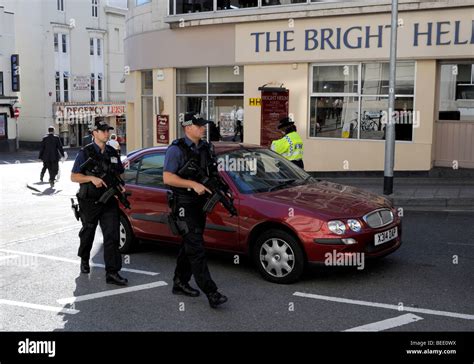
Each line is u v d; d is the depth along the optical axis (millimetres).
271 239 6148
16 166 27516
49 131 17500
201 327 4992
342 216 5930
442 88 13336
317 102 14617
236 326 4988
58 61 43969
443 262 6848
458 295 5668
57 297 5891
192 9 16375
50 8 42875
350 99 14156
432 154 13359
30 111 43625
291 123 9703
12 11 43156
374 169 13953
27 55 43156
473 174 12992
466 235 8227
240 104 15914
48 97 43125
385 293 5762
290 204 6121
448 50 12570
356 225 5922
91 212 6305
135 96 19156
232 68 15984
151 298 5801
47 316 5348
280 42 14680
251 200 6305
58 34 43781
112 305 5613
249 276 6457
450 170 13156
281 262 6094
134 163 7633
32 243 8641
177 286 5871
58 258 7586
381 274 6402
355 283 6102
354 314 5199
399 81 13453
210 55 16062
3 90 39406
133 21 18891
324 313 5242
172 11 16828
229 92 16109
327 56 14062
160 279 6473
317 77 14539
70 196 15156
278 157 7457
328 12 13773
